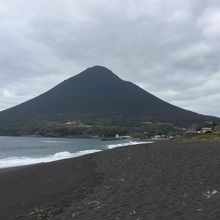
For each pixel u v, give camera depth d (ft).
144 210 43.29
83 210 46.29
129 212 43.09
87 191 59.21
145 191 53.36
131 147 115.34
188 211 41.04
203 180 57.21
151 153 92.02
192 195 48.16
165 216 40.09
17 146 329.11
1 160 164.76
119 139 612.70
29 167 103.76
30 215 47.24
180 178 60.13
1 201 58.90
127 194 52.60
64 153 224.74
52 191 63.21
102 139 596.70
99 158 97.30
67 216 44.45
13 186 74.18
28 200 57.67
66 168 91.20
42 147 319.88
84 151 253.85
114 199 50.24
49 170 91.91
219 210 40.09
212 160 74.95
